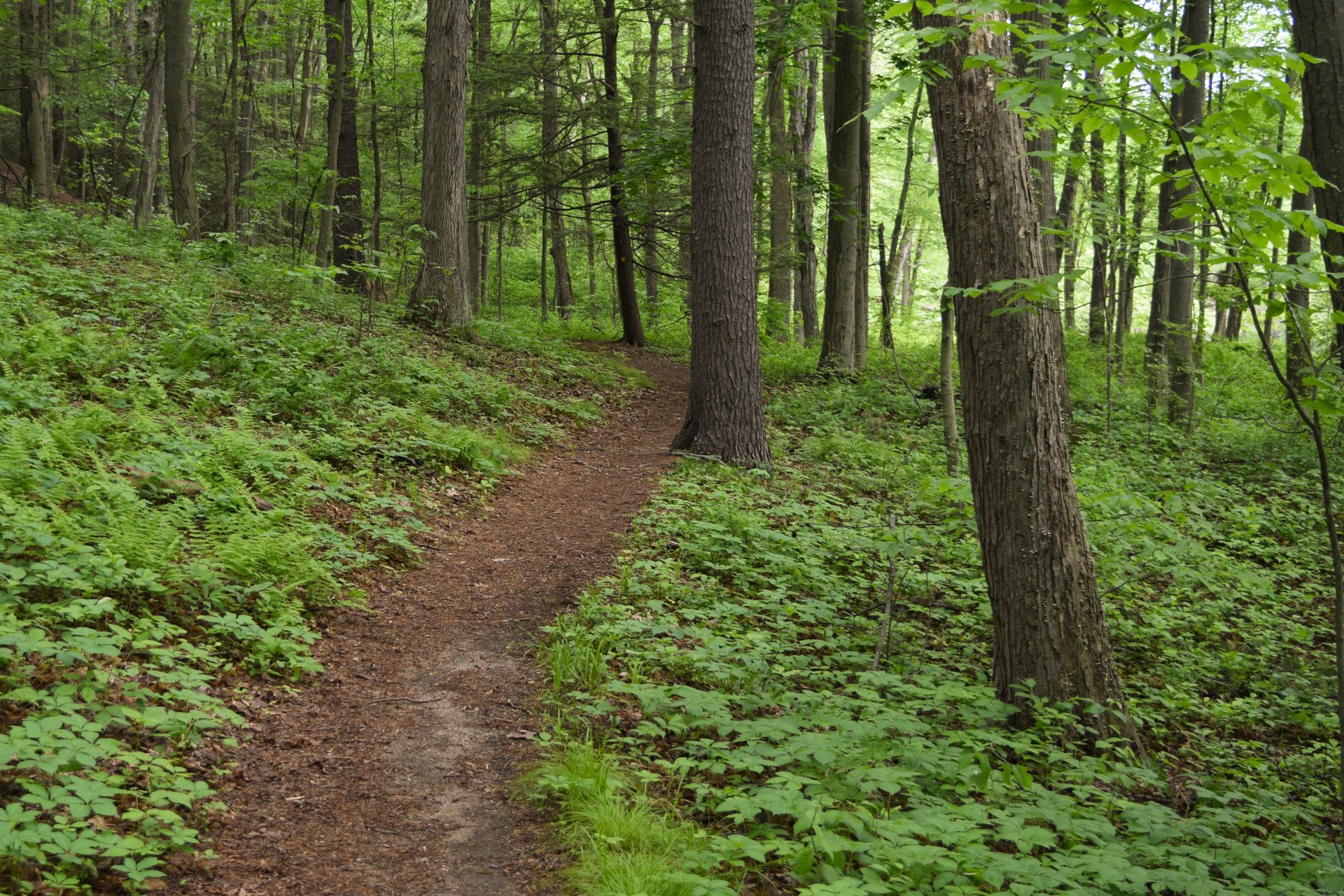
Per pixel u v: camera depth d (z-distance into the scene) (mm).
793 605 6938
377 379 11422
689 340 26172
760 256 23203
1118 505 5926
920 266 41531
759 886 3789
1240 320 29047
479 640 6316
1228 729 6469
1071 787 4602
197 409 8766
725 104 11656
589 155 22609
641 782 4477
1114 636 7637
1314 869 3949
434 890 3672
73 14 27797
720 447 11742
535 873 3812
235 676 5191
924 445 13773
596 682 5547
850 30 17328
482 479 10086
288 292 14203
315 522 7504
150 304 11203
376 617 6574
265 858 3760
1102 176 15961
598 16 20359
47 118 23781
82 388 8219
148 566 5551
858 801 4211
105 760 4004
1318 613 8969
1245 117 3334
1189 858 3951
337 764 4602
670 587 7215
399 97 24000
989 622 7426
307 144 27062
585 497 10234
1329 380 3428
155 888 3418
